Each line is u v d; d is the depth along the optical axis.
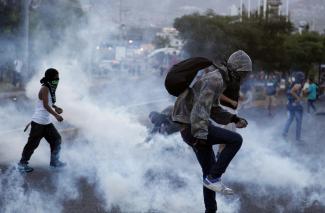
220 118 5.45
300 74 13.54
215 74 5.07
